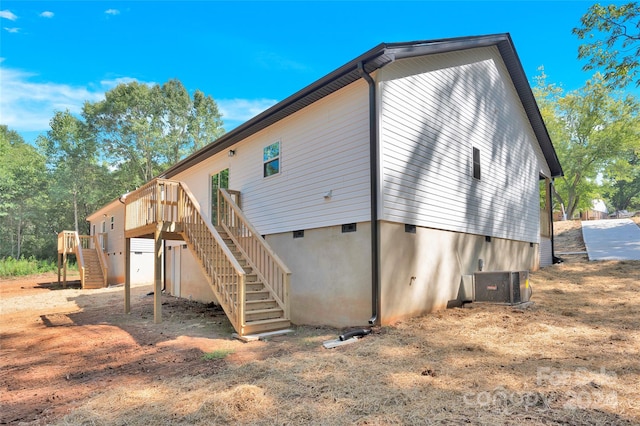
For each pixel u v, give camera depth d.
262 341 6.36
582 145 26.42
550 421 2.95
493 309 7.41
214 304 11.29
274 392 3.75
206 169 12.28
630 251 13.41
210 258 7.82
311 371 4.34
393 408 3.30
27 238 36.22
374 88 6.55
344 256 7.01
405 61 7.25
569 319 6.54
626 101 24.00
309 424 3.08
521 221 11.74
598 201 41.56
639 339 5.20
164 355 5.75
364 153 6.74
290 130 8.54
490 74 10.30
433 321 6.61
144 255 21.12
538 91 28.58
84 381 4.73
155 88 33.38
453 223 8.31
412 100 7.35
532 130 13.12
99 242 23.03
